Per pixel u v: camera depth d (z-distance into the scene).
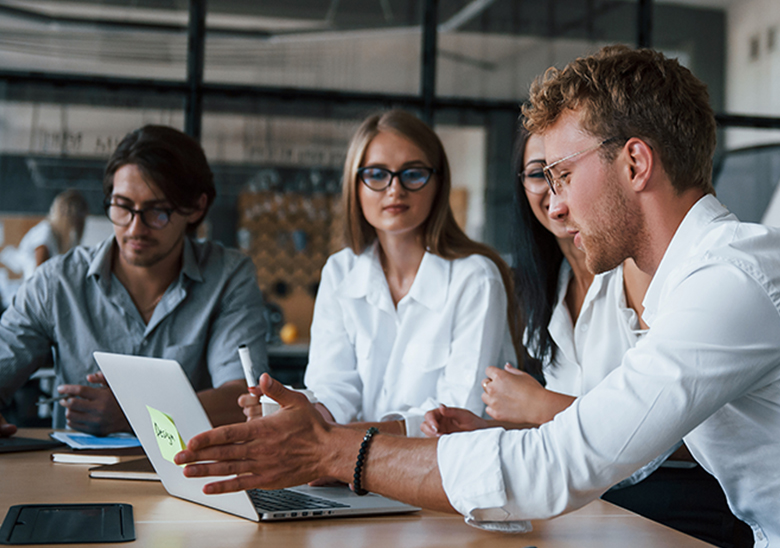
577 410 0.88
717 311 0.86
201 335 1.93
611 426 0.85
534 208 1.66
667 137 0.96
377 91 3.90
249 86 3.79
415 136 1.76
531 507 0.87
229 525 0.95
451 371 1.73
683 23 3.96
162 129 1.87
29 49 3.64
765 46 3.96
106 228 3.96
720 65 3.96
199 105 3.77
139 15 3.70
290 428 0.94
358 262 1.88
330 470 0.95
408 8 3.90
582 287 1.69
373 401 1.82
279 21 3.82
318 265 6.46
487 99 3.95
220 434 0.92
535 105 1.04
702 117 0.98
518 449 0.88
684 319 0.87
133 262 1.83
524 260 1.74
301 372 4.05
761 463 0.96
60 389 1.55
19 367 1.84
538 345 1.75
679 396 0.84
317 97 3.85
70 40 3.67
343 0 3.87
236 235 5.84
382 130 1.77
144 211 1.78
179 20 3.74
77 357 1.89
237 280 1.99
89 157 3.81
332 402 1.69
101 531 0.87
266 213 6.21
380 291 1.82
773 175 3.95
